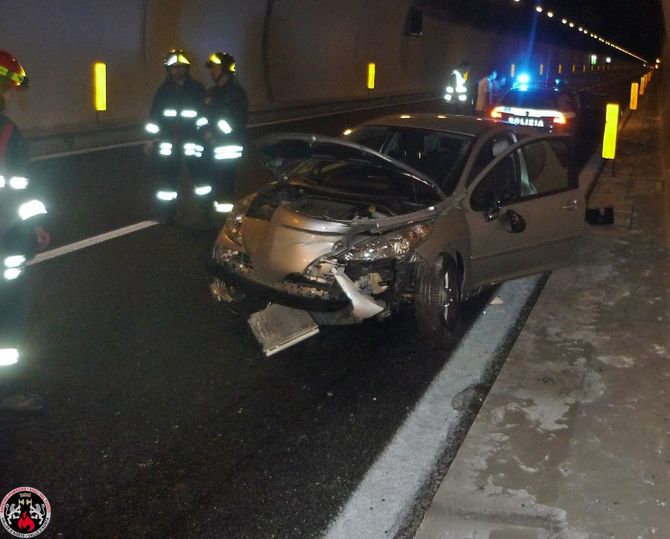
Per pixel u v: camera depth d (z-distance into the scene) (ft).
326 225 18.21
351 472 13.67
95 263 25.20
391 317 20.54
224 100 29.17
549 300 22.61
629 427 15.06
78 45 56.34
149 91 66.03
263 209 19.63
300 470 13.69
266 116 78.23
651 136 67.97
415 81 140.05
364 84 115.75
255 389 16.79
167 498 12.76
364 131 23.57
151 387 16.63
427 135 22.59
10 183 13.99
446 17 147.23
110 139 56.65
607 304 22.27
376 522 12.26
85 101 58.18
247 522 12.21
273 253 18.28
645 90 157.38
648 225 32.22
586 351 18.79
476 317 21.59
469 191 20.79
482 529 12.00
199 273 24.49
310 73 97.40
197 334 19.57
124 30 60.75
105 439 14.48
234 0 74.79
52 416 15.23
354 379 17.47
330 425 15.33
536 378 17.25
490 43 186.19
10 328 14.65
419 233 18.72
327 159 20.17
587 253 27.63
